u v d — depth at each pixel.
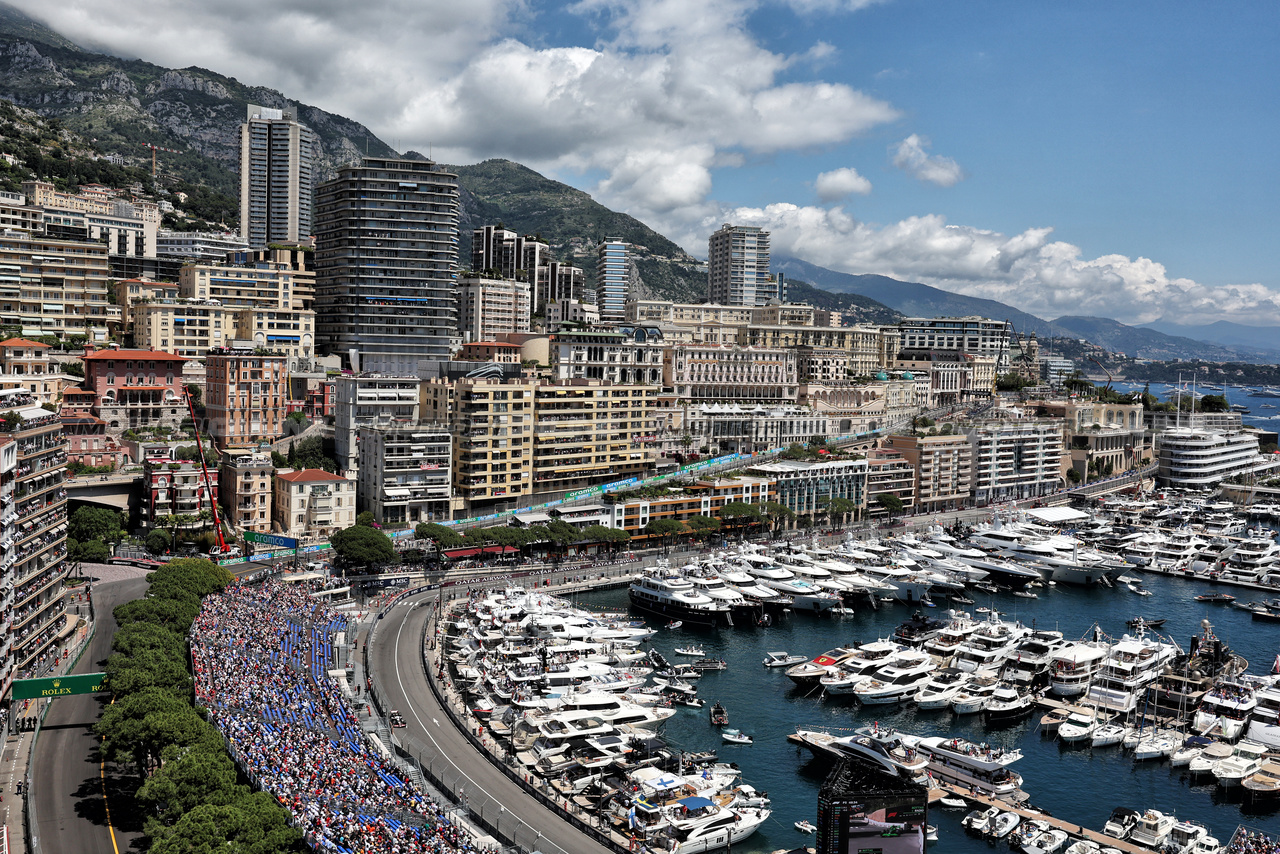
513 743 149.88
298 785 114.38
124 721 118.81
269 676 152.12
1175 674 183.62
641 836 124.31
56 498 165.50
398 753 138.62
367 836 104.44
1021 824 133.25
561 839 118.00
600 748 148.38
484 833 116.44
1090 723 169.12
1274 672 197.62
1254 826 138.75
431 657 186.38
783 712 177.75
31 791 118.94
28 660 150.62
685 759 149.50
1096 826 137.50
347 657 177.00
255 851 95.19
